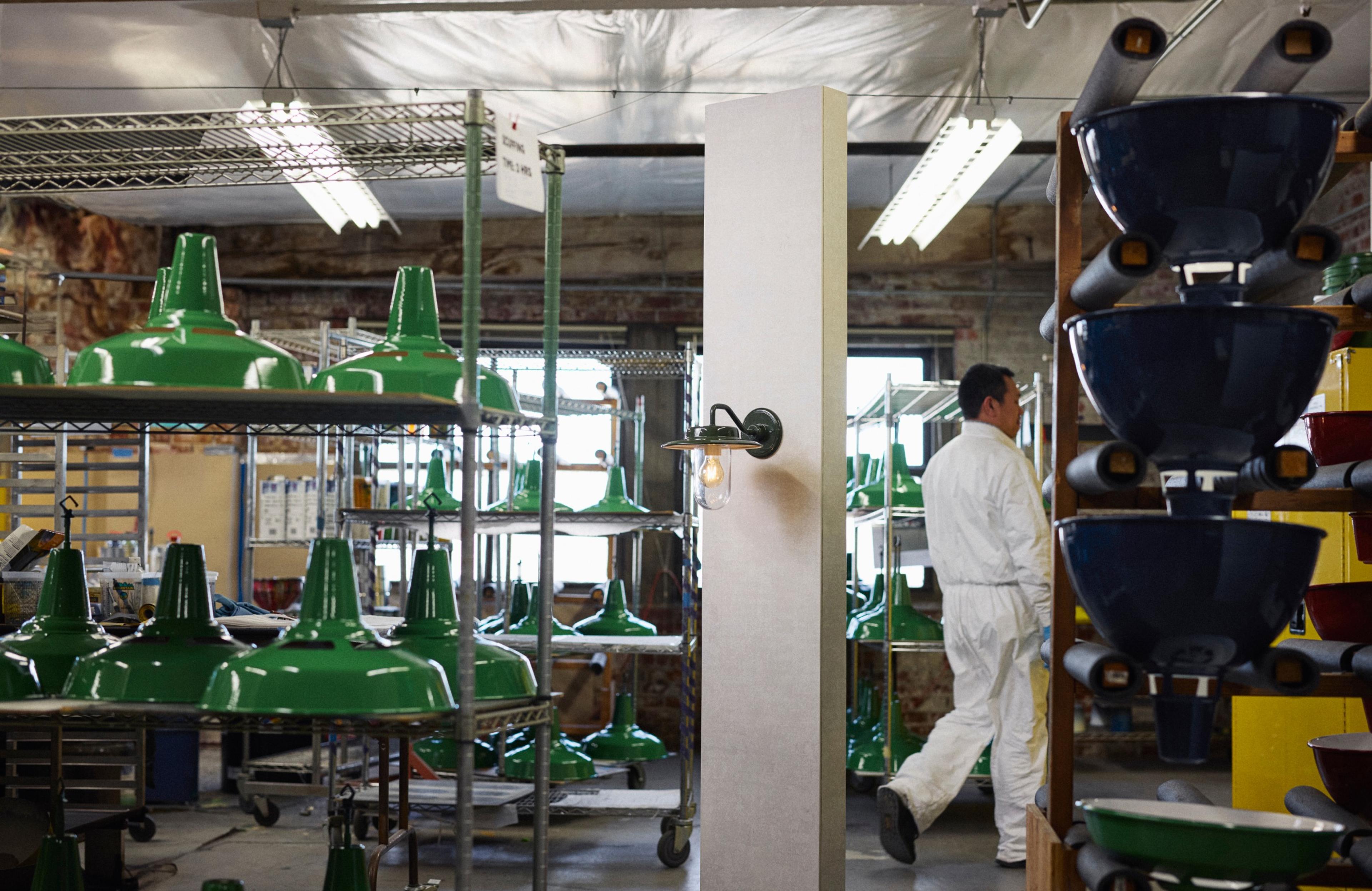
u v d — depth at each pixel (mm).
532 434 2363
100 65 5238
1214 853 1453
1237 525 1449
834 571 2902
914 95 5613
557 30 4898
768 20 4789
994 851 4473
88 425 2443
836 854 2889
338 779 4906
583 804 4258
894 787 4211
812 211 2920
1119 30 1489
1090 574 1556
